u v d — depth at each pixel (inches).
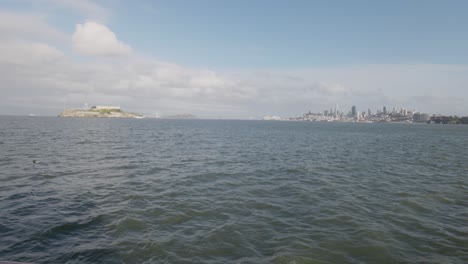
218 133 3646.7
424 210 639.1
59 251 419.5
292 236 485.4
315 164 1272.1
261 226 528.1
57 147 1680.6
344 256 419.5
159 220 547.8
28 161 1165.1
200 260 401.1
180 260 400.2
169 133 3415.4
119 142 2122.3
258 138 2893.7
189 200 681.0
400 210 635.5
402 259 414.6
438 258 420.2
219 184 855.7
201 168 1116.5
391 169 1168.8
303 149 1907.0
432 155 1667.1
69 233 480.7
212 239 467.5
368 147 2124.8
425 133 4549.7
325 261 403.5
